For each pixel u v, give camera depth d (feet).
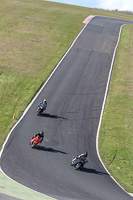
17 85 437.58
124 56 614.75
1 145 270.67
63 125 337.11
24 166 232.32
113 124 355.56
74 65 539.70
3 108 365.40
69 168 243.60
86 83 472.85
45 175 220.02
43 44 627.05
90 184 217.56
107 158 280.92
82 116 367.25
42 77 476.13
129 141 318.65
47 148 278.26
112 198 195.11
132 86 479.41
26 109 366.02
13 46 598.75
